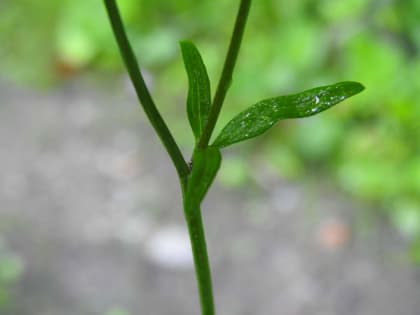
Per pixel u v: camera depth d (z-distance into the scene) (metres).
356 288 0.72
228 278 0.74
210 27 0.97
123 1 0.97
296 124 0.85
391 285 0.72
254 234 0.78
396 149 0.80
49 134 0.92
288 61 0.85
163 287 0.73
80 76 1.01
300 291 0.72
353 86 0.28
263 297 0.72
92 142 0.91
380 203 0.79
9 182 0.85
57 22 1.03
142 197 0.83
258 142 0.86
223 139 0.28
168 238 0.77
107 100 0.97
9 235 0.78
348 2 0.85
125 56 0.27
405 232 0.76
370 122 0.82
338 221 0.78
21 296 0.71
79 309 0.71
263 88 0.85
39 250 0.77
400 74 0.79
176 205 0.82
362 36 0.80
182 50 0.28
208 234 0.78
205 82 0.28
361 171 0.80
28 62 1.03
